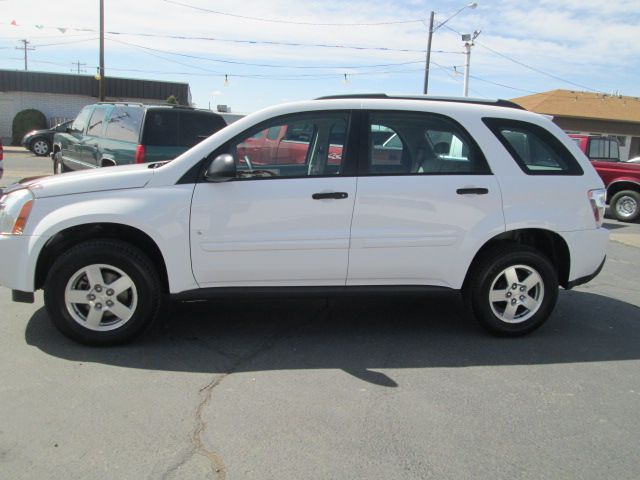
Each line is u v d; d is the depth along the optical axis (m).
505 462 2.96
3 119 32.62
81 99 33.16
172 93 34.03
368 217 4.38
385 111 4.51
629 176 12.87
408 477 2.80
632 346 4.72
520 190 4.57
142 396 3.56
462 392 3.76
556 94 37.56
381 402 3.58
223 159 4.11
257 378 3.89
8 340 4.40
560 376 4.07
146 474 2.77
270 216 4.29
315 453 2.98
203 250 4.27
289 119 4.43
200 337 4.63
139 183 4.24
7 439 3.03
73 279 4.20
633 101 38.28
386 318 5.25
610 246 9.76
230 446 3.03
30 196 4.21
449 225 4.47
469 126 4.58
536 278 4.72
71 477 2.73
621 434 3.27
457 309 5.57
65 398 3.50
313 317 5.21
